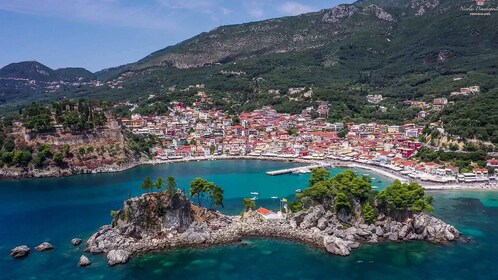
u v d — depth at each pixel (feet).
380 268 473.67
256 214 625.00
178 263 495.82
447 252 511.81
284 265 485.97
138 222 553.64
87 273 470.80
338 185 595.47
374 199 581.53
